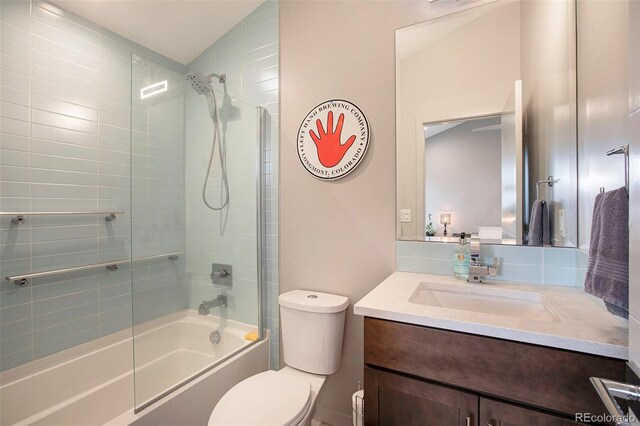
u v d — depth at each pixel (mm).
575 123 1188
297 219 1772
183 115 1860
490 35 1364
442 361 896
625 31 789
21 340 1485
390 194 1534
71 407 1518
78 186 1726
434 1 1439
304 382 1292
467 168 1403
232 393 1202
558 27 1233
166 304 1776
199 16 1873
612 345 700
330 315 1436
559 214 1229
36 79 1547
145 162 1745
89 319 1752
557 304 992
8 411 1372
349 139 1615
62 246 1652
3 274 1438
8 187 1453
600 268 762
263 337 1842
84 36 1745
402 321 951
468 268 1309
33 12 1532
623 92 797
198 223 1964
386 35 1543
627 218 702
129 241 1983
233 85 1996
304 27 1746
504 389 817
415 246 1477
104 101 1846
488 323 842
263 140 1863
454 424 879
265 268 1867
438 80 1451
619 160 822
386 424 977
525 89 1303
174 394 1285
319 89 1701
